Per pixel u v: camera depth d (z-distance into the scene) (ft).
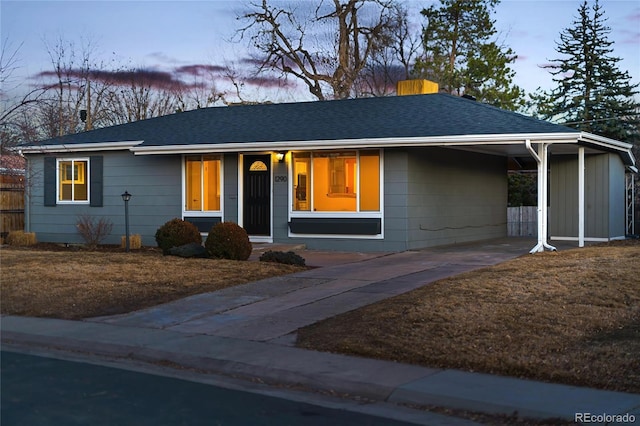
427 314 33.94
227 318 37.45
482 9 135.54
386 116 67.72
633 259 46.39
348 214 64.64
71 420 21.76
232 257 55.11
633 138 124.57
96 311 40.34
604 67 126.93
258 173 69.10
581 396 23.99
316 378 26.73
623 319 32.55
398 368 27.84
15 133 71.26
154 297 42.93
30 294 43.83
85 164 76.84
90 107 129.49
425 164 65.51
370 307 37.04
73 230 77.10
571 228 75.05
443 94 73.97
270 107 79.82
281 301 40.98
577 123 123.44
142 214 73.72
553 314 33.27
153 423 21.53
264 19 123.85
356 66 127.44
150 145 69.72
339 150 64.90
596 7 129.08
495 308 34.53
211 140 68.18
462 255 58.80
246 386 26.86
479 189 76.59
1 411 22.74
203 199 71.41
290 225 66.85
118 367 29.86
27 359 31.40
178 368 29.96
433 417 23.06
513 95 131.13
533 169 90.79
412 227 63.52
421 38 138.21
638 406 22.81
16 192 82.58
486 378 26.32
